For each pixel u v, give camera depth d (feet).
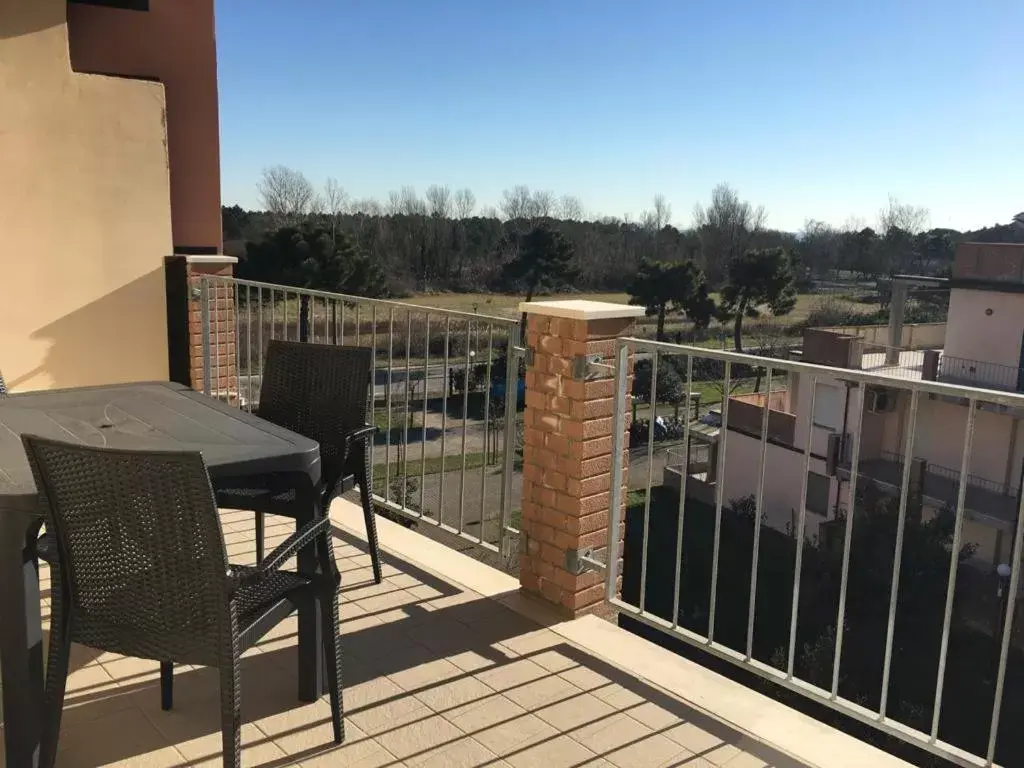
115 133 18.74
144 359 19.72
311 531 6.51
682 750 6.99
